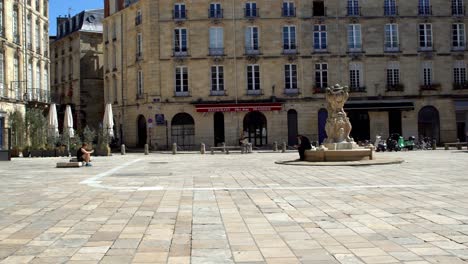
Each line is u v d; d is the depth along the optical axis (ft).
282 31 177.37
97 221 34.01
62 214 36.99
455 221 31.42
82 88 222.89
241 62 176.45
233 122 174.91
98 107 226.17
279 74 176.76
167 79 176.04
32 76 156.66
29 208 39.99
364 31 178.19
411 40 178.50
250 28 177.78
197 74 176.14
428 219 32.27
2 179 66.03
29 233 30.32
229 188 51.85
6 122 133.28
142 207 39.78
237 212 36.76
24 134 134.31
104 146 140.26
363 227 30.42
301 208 37.91
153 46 176.35
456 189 46.78
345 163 80.28
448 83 178.70
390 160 84.38
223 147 148.87
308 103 176.35
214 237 28.68
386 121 176.86
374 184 52.34
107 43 206.18
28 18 153.89
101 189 52.75
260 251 25.36
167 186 54.70
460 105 178.19
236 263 23.25
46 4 171.73
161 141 174.50
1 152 112.57
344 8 177.88
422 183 52.39
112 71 201.98
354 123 178.09
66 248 26.53
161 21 176.65
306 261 23.27
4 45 134.41
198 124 174.70
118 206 40.50
